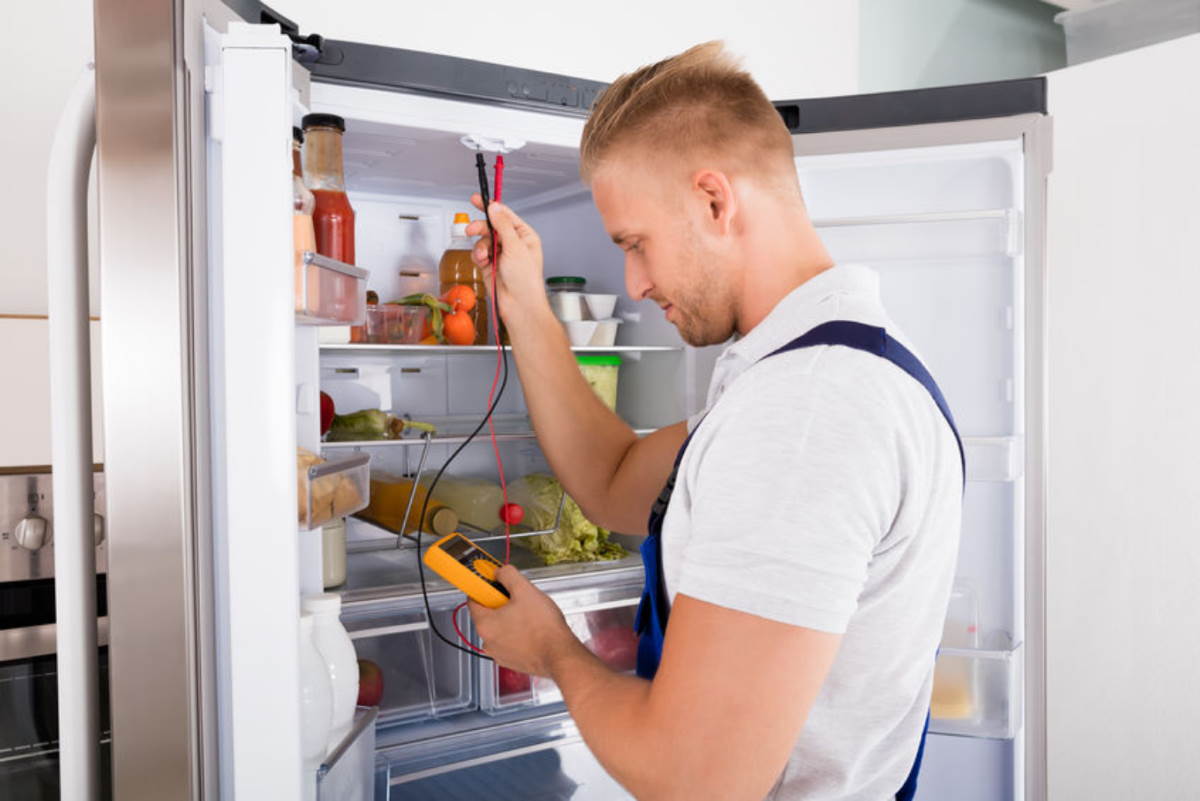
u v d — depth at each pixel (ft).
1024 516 5.12
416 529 5.14
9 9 4.98
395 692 4.83
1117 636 6.79
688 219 2.67
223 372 2.64
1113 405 6.76
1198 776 6.42
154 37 2.44
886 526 2.27
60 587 2.72
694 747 2.14
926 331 5.57
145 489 2.49
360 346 4.74
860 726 2.50
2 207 4.98
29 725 4.05
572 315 5.28
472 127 4.27
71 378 2.71
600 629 5.26
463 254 5.49
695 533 2.28
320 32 5.75
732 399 2.38
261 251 2.57
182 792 2.52
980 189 5.30
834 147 5.16
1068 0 9.11
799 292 2.54
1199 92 6.31
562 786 5.13
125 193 2.46
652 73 2.79
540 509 5.33
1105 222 6.76
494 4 6.43
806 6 8.06
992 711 5.07
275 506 2.61
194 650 2.52
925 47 9.01
